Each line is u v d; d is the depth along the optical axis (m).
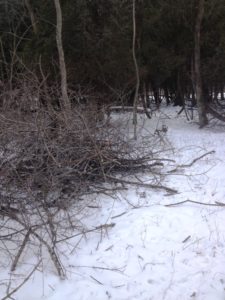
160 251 3.08
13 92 4.45
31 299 2.65
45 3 7.08
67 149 3.98
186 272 2.81
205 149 5.64
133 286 2.72
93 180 4.36
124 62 7.26
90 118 4.59
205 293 2.58
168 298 2.57
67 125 4.12
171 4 8.18
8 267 3.00
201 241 3.16
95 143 4.17
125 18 7.39
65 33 7.00
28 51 7.00
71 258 3.08
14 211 3.60
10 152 3.89
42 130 3.89
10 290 2.73
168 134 7.04
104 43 7.17
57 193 3.93
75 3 7.05
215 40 8.21
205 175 4.65
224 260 2.90
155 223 3.45
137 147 5.10
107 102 6.83
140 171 4.69
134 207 3.83
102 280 2.81
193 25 8.10
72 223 3.55
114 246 3.18
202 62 8.16
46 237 3.37
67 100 4.83
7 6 9.62
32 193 3.61
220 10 8.04
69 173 3.97
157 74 8.77
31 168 3.93
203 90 8.42
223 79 8.12
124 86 7.41
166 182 4.47
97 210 3.85
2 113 4.16
